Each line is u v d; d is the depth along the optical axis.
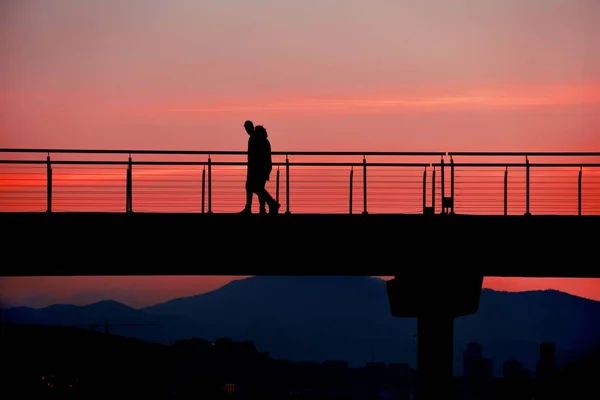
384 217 71.00
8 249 70.12
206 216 70.38
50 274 71.69
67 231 70.06
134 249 70.75
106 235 70.25
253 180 70.44
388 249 71.50
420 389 73.56
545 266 72.69
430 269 72.19
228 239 70.75
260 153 70.50
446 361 72.88
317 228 70.81
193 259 71.69
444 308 72.31
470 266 72.25
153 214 70.25
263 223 70.56
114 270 71.94
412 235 71.25
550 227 71.25
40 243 70.12
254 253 71.38
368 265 72.38
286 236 70.88
